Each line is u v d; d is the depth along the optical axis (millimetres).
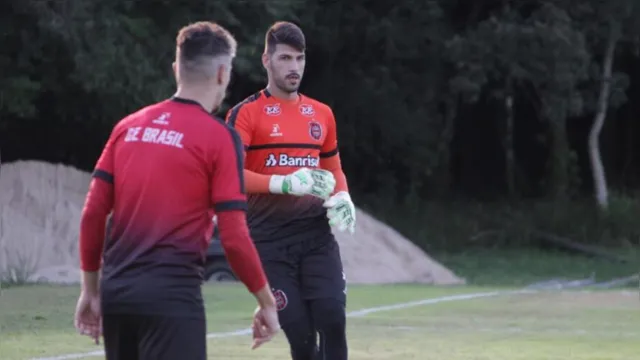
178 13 97062
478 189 146625
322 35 117000
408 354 37312
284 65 25703
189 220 17125
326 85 123500
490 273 101625
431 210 129750
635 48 125812
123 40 93125
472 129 146750
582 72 114688
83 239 17578
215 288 66625
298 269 25766
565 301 60312
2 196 84875
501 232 125875
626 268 106562
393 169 131625
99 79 90938
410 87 123938
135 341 17422
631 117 149500
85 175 91750
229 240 17078
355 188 130875
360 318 50188
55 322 46344
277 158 25688
